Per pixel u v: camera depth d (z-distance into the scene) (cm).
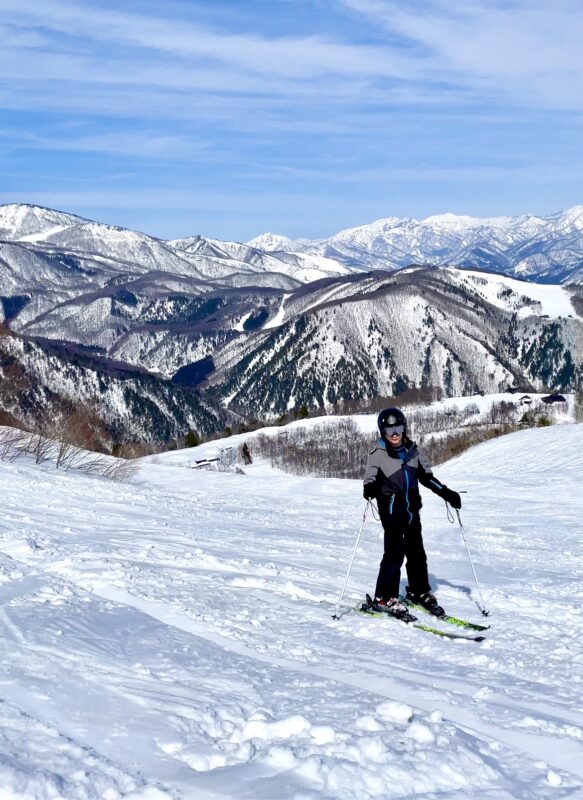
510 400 15488
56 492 1416
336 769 294
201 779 289
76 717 344
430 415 14550
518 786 302
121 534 971
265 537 1089
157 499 1536
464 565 984
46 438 2339
